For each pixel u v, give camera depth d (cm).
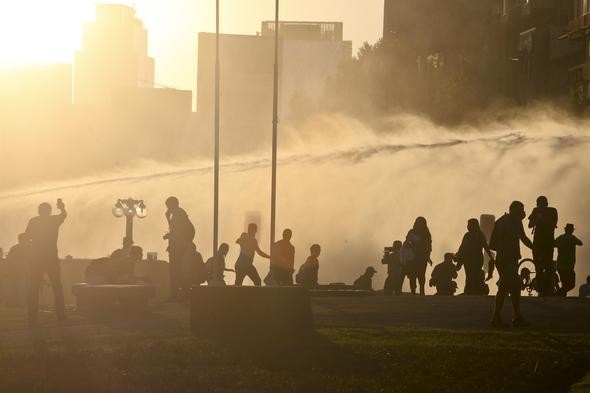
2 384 3694
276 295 5038
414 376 3900
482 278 7750
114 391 3591
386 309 6469
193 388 3656
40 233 5906
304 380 3812
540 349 4531
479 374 3944
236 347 4581
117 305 6756
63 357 4272
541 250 7319
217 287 5047
